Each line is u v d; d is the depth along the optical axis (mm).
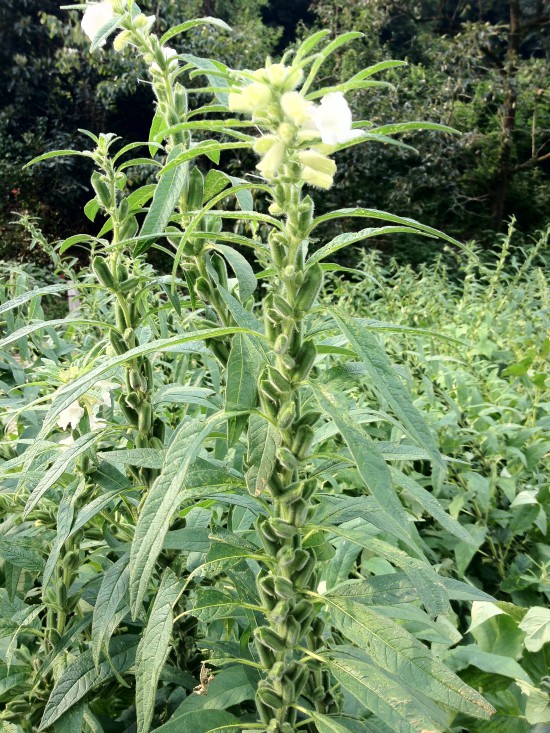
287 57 925
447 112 13023
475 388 3258
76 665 1232
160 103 1273
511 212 14773
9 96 13078
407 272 6734
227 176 1278
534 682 1861
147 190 1339
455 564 2656
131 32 1216
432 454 783
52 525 1394
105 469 1336
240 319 1027
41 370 1469
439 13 14938
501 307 5332
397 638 950
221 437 1128
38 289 1181
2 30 12570
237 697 1159
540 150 15219
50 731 1322
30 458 1105
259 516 1061
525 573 2584
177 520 1335
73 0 13031
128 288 1305
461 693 911
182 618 1368
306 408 1123
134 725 1341
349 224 12492
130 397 1292
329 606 994
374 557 2248
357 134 851
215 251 1313
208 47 12055
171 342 881
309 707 1222
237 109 857
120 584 1165
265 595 1021
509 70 13617
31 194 12508
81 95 12969
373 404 3125
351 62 13578
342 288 5758
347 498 1144
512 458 2904
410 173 12609
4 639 1546
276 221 913
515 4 13930
